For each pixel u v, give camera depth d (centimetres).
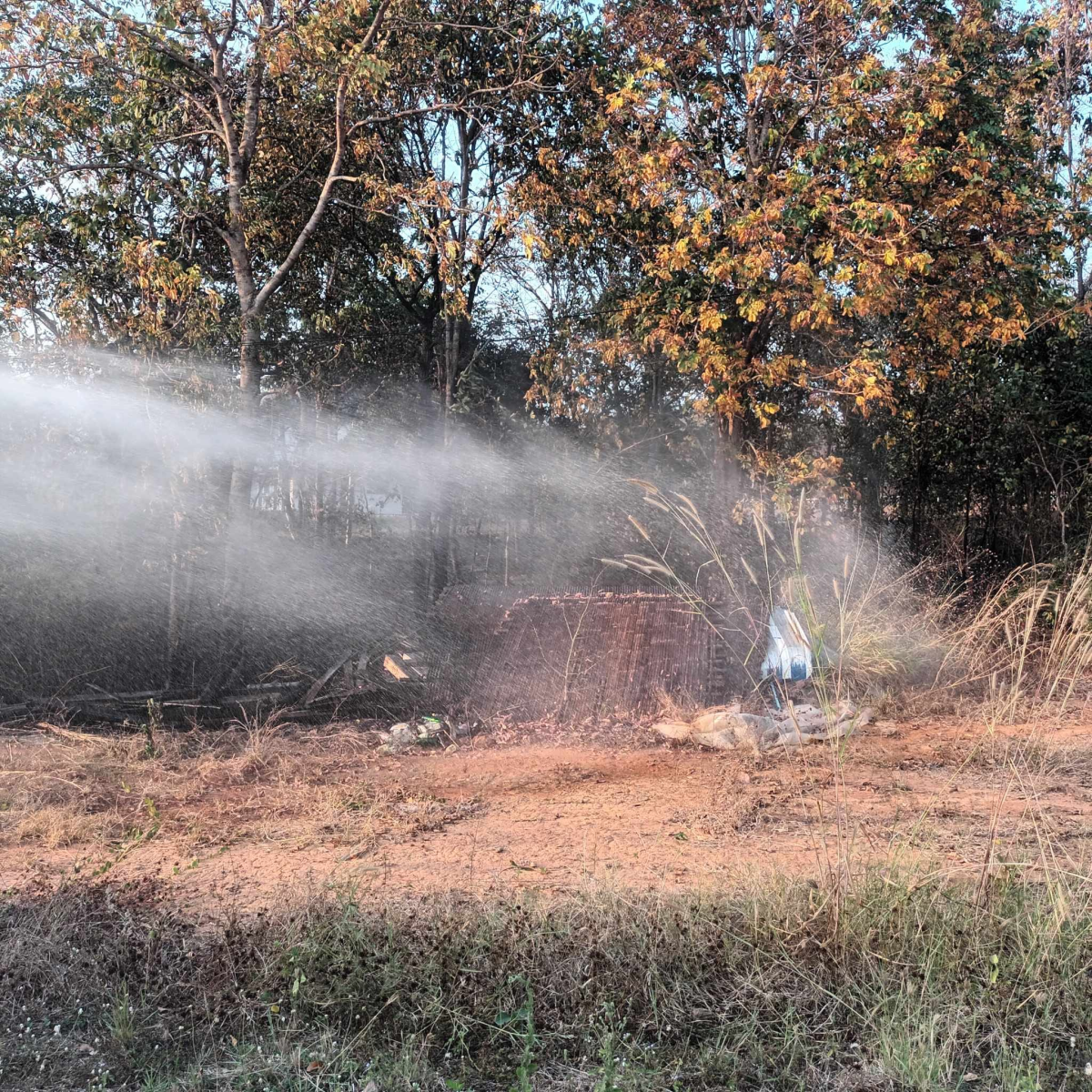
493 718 922
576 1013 365
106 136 1128
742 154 1434
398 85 1449
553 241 1452
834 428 1745
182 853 568
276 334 1623
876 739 832
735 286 1362
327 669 1012
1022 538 1585
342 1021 362
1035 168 1440
